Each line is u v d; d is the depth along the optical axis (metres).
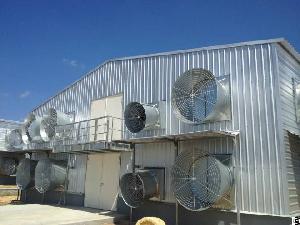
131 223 15.02
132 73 18.09
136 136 16.94
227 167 12.84
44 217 14.95
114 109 18.70
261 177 12.24
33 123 23.23
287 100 13.27
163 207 14.88
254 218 12.18
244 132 12.95
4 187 28.09
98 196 18.44
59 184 20.47
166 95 16.03
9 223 13.32
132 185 15.39
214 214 13.19
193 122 13.91
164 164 15.28
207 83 13.83
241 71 13.50
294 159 13.00
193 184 13.22
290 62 14.22
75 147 17.67
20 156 28.70
